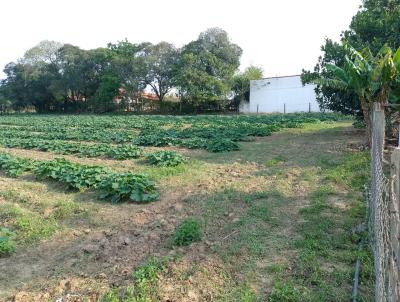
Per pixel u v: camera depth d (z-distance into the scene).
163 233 6.84
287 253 5.77
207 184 10.10
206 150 16.17
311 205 7.84
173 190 9.88
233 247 5.99
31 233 7.20
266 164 12.32
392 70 11.84
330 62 18.06
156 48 52.25
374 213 5.33
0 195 9.85
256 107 49.34
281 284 4.84
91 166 11.98
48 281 5.42
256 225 6.93
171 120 33.25
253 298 4.61
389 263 3.81
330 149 14.56
